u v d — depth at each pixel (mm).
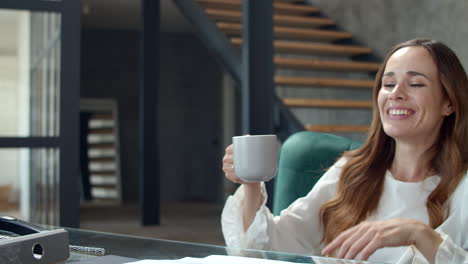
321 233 1478
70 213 2410
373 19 5234
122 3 8742
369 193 1392
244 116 3295
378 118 1415
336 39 5582
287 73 6570
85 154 10695
